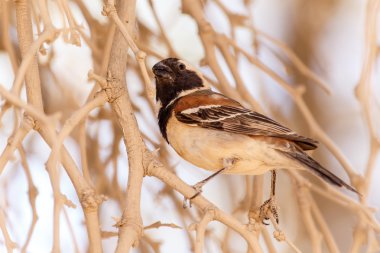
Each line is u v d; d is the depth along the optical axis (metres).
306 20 16.61
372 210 10.30
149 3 12.66
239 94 11.83
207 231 11.92
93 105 8.66
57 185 7.02
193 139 10.62
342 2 16.59
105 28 12.73
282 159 10.27
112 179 12.00
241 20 12.88
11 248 7.58
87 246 11.57
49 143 8.12
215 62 11.75
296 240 14.08
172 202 12.56
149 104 12.82
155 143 11.87
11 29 13.24
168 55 12.62
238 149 10.38
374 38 10.53
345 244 15.08
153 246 10.96
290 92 11.91
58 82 12.62
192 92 11.30
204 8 13.64
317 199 15.31
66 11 8.31
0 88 6.84
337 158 11.05
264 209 10.41
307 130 15.50
